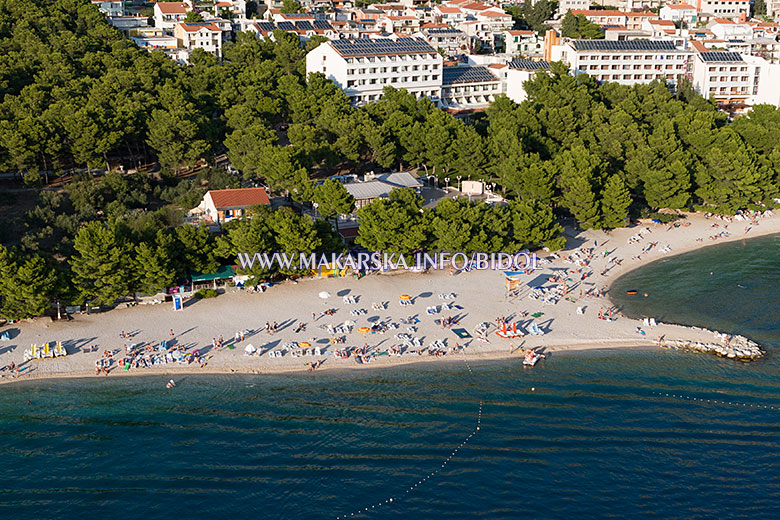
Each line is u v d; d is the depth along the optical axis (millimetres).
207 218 166875
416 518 89250
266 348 125562
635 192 199000
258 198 168750
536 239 158250
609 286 153000
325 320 134625
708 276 158250
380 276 154125
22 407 110312
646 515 89250
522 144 194250
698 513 89500
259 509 90438
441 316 137000
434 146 196250
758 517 88625
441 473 96688
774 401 111562
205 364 121188
